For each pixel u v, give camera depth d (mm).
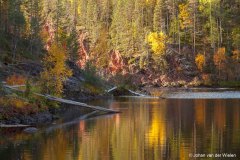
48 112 41281
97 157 23922
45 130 33219
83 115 43844
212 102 58062
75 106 51656
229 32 129000
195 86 112500
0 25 75500
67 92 62469
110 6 142500
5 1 77500
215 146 26578
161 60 119438
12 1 77438
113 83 86062
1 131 32656
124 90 76125
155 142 28031
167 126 34812
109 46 130875
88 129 33656
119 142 28094
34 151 25453
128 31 126875
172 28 127250
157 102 58969
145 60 120688
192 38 125750
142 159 23375
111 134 31234
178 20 127125
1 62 64375
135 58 122938
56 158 23750
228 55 123375
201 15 127750
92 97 67375
